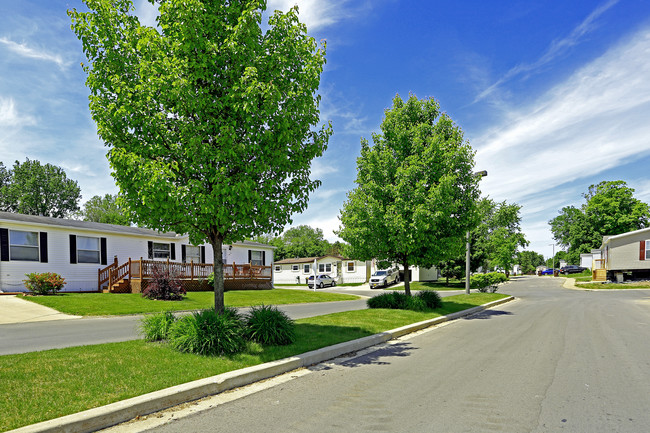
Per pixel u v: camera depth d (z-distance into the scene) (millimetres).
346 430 4066
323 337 8680
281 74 7555
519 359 7410
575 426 4164
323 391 5426
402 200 13562
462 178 14633
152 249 25156
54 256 20031
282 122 7242
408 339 9719
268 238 81438
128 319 12781
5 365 5699
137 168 6613
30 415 3971
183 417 4414
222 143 6980
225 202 7254
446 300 19172
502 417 4430
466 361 7270
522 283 43062
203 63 6949
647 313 15109
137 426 4145
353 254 15297
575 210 58156
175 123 7363
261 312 7988
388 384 5777
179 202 6781
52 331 10094
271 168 7758
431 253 14828
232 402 4949
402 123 15180
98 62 7305
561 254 96312
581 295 26062
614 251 34812
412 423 4254
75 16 7121
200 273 24656
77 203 47500
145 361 6047
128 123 7133
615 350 8195
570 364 6980
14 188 42531
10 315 12781
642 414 4516
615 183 51750
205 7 7148
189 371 5633
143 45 7016
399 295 15062
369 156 14641
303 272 50375
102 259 22219
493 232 49094
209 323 6926
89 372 5426
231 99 7098
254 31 7168
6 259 18172
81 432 3924
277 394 5293
